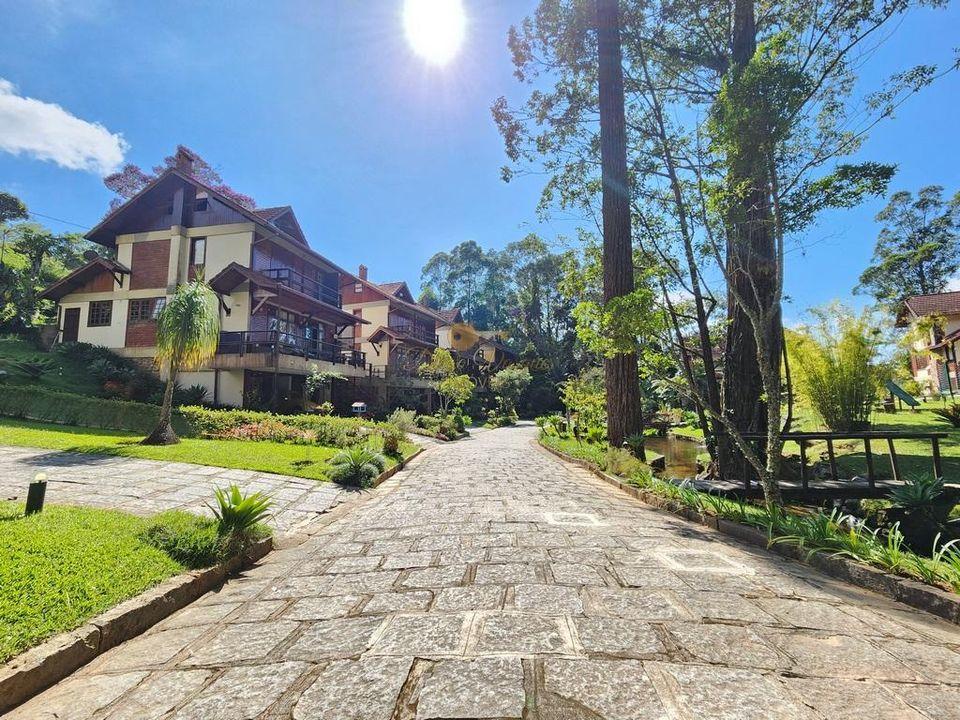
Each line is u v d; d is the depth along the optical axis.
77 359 18.34
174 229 19.73
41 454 8.23
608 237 9.38
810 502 6.69
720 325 11.62
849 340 11.16
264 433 12.25
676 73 10.24
